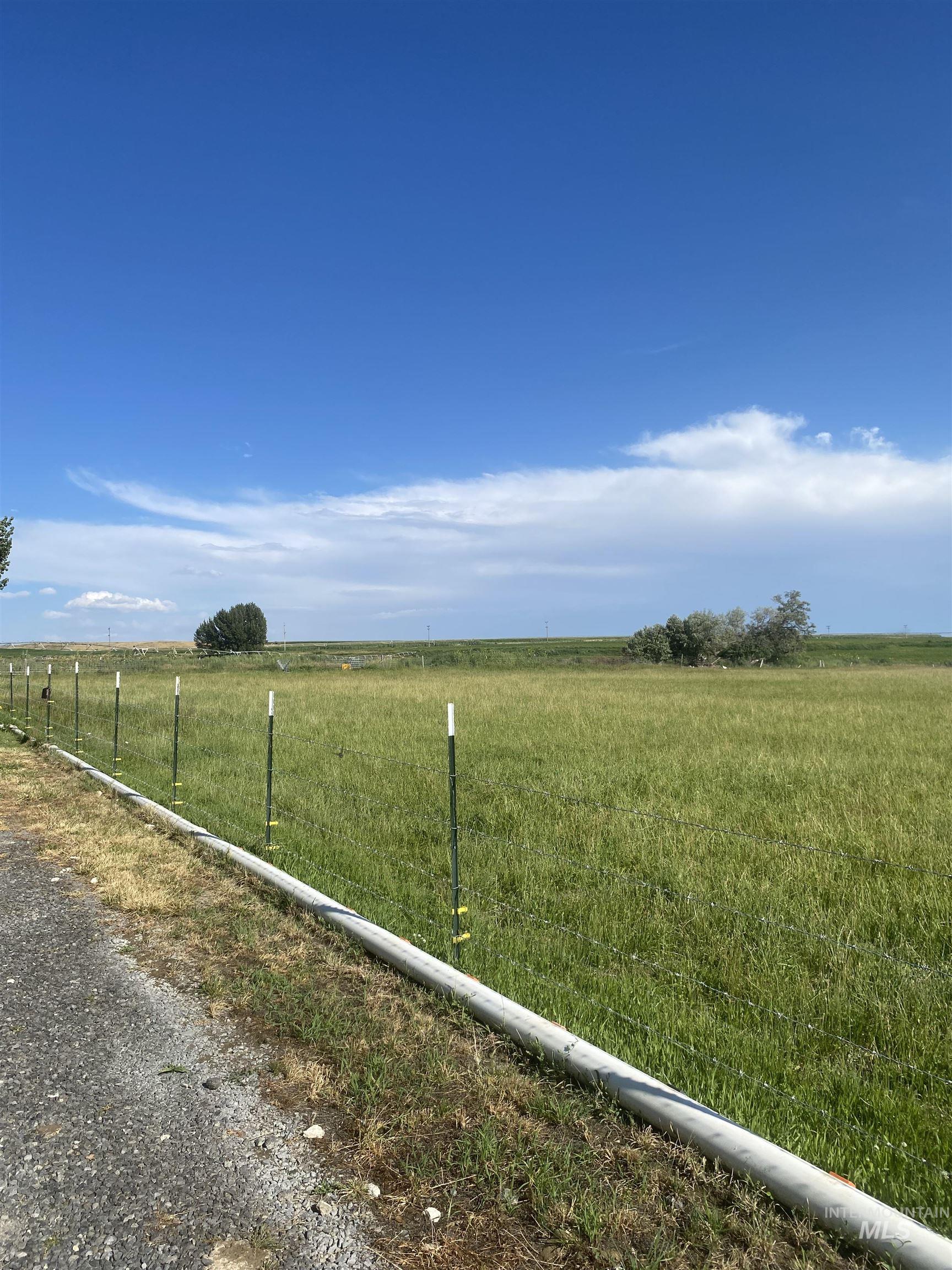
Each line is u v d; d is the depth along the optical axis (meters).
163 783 10.31
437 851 7.05
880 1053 3.82
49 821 8.60
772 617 70.19
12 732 16.16
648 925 5.39
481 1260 2.64
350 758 11.59
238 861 6.91
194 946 5.34
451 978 4.47
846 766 11.09
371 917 5.60
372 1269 2.60
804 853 6.86
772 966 4.76
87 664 40.75
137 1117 3.45
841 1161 3.03
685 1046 3.81
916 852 6.90
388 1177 3.06
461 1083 3.67
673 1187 2.96
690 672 46.25
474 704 20.28
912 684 32.16
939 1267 2.40
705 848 7.07
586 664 56.53
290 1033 4.20
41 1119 3.41
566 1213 2.81
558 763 11.32
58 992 4.66
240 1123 3.42
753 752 12.37
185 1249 2.67
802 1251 2.64
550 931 5.34
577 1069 3.61
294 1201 2.93
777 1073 3.64
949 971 4.57
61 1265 2.59
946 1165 3.03
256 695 22.59
